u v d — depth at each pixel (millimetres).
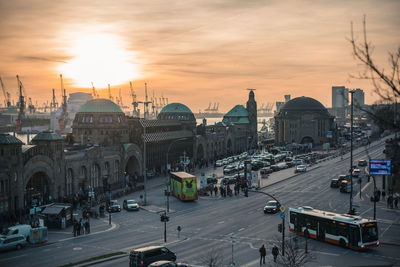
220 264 38625
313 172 119812
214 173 114000
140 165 111312
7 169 62000
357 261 39375
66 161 79125
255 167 124875
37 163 69750
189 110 179250
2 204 61156
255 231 53250
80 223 53281
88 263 39219
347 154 171000
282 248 41062
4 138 62188
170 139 136000
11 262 40375
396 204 68250
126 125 117875
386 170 73500
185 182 78312
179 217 64688
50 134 75438
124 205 73000
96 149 89688
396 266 37594
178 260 40344
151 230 55375
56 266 38656
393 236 49750
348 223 44250
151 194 88375
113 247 46250
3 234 46844
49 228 57531
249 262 39625
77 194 77250
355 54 9898
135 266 36906
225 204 75500
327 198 77688
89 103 116375
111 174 96562
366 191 85688
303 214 50156
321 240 47594
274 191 88312
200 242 48156
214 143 172250
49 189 73812
